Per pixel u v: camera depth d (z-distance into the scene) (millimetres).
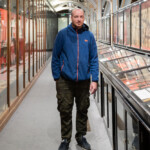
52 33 15383
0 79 3141
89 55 2342
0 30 3113
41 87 5875
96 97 4215
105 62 3281
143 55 2840
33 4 6625
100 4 9289
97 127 3176
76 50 2229
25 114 3777
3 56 3273
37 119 3545
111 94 2326
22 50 4848
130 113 1559
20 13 4613
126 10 3793
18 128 3199
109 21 5883
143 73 2289
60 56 2295
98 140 2785
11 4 3775
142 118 1315
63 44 2244
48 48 12031
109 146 2629
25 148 2629
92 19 16375
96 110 3924
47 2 11469
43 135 2965
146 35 2768
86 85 2342
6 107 3523
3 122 3215
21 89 4742
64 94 2312
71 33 2221
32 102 4500
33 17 6605
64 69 2250
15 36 4133
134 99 1473
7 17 3535
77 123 2480
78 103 2400
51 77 7348
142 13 2885
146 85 1854
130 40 3545
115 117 2258
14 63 4008
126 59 3135
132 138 1557
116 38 4926
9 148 2631
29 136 2943
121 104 1888
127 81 2041
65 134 2436
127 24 3764
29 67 5781
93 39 2307
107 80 2635
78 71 2252
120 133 2025
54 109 4043
